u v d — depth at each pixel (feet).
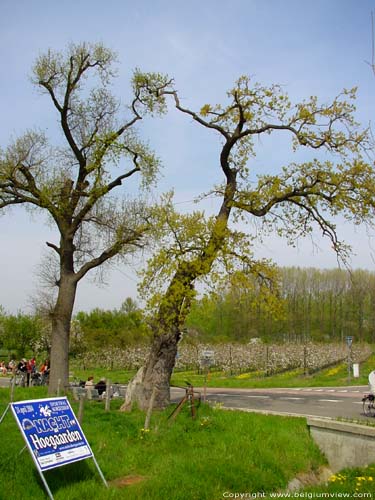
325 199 58.29
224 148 58.49
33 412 26.78
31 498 25.23
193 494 27.81
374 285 227.61
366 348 202.39
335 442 37.81
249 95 57.77
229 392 82.94
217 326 215.51
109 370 171.94
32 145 67.21
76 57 68.33
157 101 66.80
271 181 59.06
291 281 252.42
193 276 52.44
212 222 53.57
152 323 52.39
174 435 38.32
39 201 67.15
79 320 187.11
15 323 159.94
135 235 67.62
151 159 68.18
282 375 138.21
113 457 32.99
